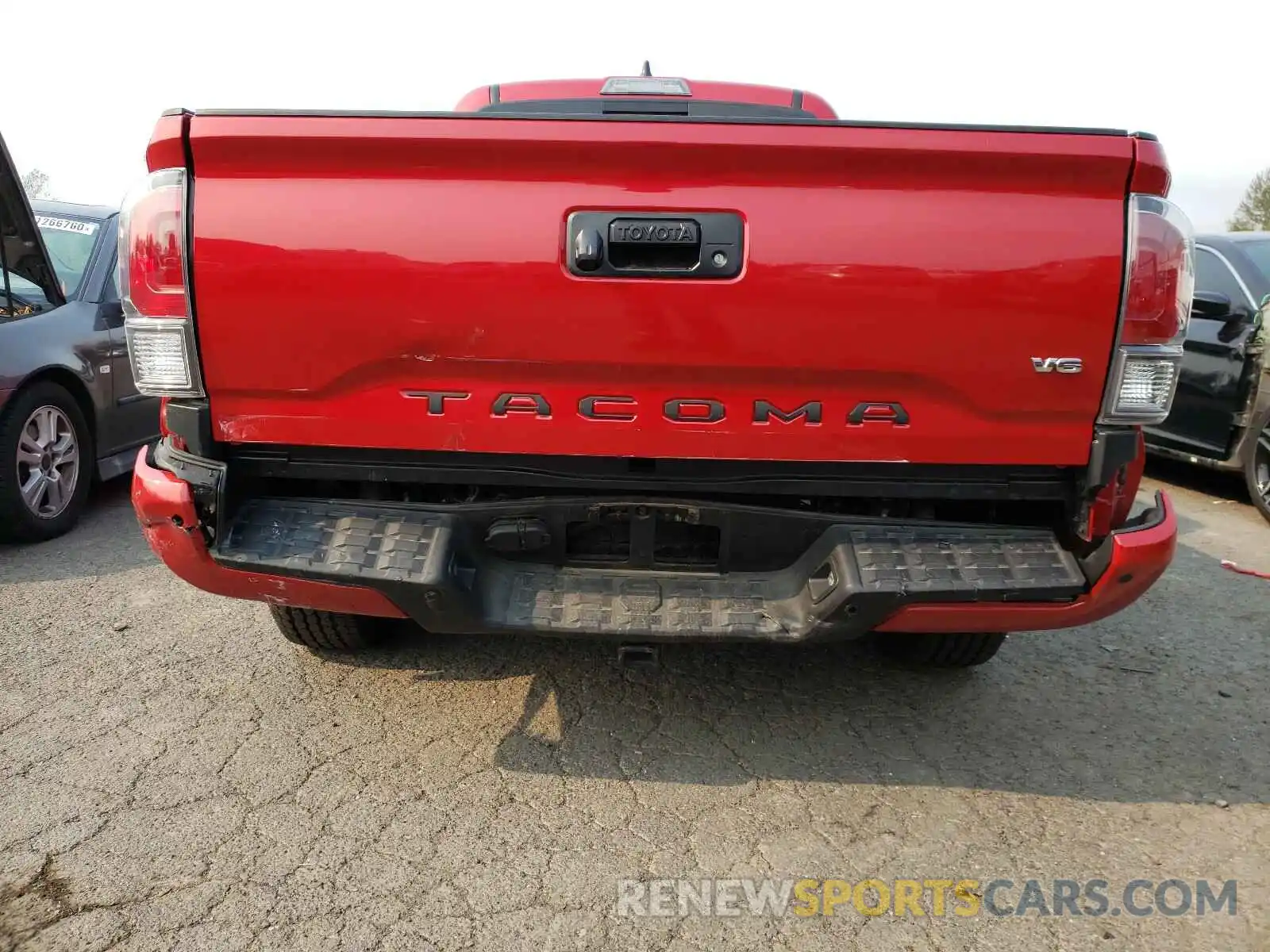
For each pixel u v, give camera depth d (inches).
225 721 117.3
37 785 103.1
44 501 185.0
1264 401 223.3
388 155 85.8
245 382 91.3
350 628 126.6
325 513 95.8
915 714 125.6
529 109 155.3
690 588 96.5
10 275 184.9
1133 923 88.0
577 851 95.0
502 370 90.7
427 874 91.0
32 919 83.6
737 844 97.2
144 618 147.9
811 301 87.7
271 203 87.1
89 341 195.2
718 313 88.1
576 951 82.1
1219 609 168.6
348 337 89.2
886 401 91.3
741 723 121.2
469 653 137.0
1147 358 88.9
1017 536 96.0
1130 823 103.5
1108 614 95.2
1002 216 86.8
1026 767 113.8
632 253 87.9
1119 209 87.3
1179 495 258.7
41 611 150.3
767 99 158.6
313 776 106.3
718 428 92.2
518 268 87.4
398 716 119.7
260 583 93.8
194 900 86.4
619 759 111.7
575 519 96.0
